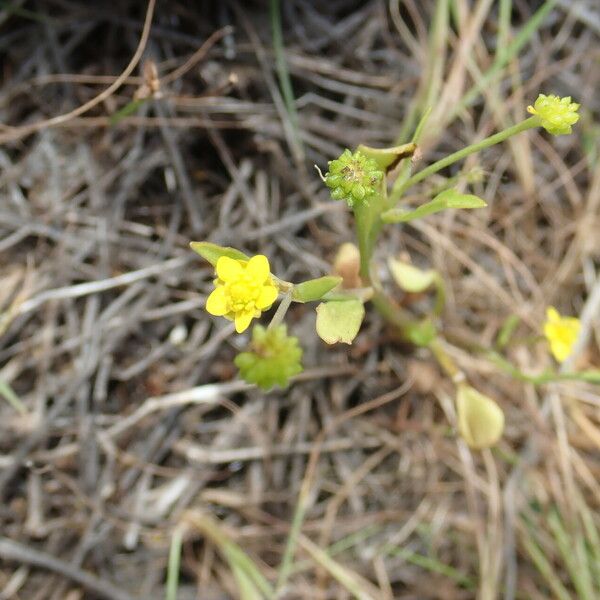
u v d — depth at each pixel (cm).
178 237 18
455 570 17
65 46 18
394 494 18
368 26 19
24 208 17
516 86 19
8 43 18
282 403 18
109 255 17
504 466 18
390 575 17
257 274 12
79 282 17
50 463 17
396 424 18
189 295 18
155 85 15
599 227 19
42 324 17
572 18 19
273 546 17
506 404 18
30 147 18
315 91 18
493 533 17
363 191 12
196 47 18
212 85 18
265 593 17
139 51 15
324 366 18
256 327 12
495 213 19
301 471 18
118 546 17
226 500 17
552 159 19
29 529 16
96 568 16
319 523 17
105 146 18
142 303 17
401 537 18
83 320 17
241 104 18
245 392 18
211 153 18
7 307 17
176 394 17
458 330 18
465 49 18
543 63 19
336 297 13
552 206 19
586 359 18
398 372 18
